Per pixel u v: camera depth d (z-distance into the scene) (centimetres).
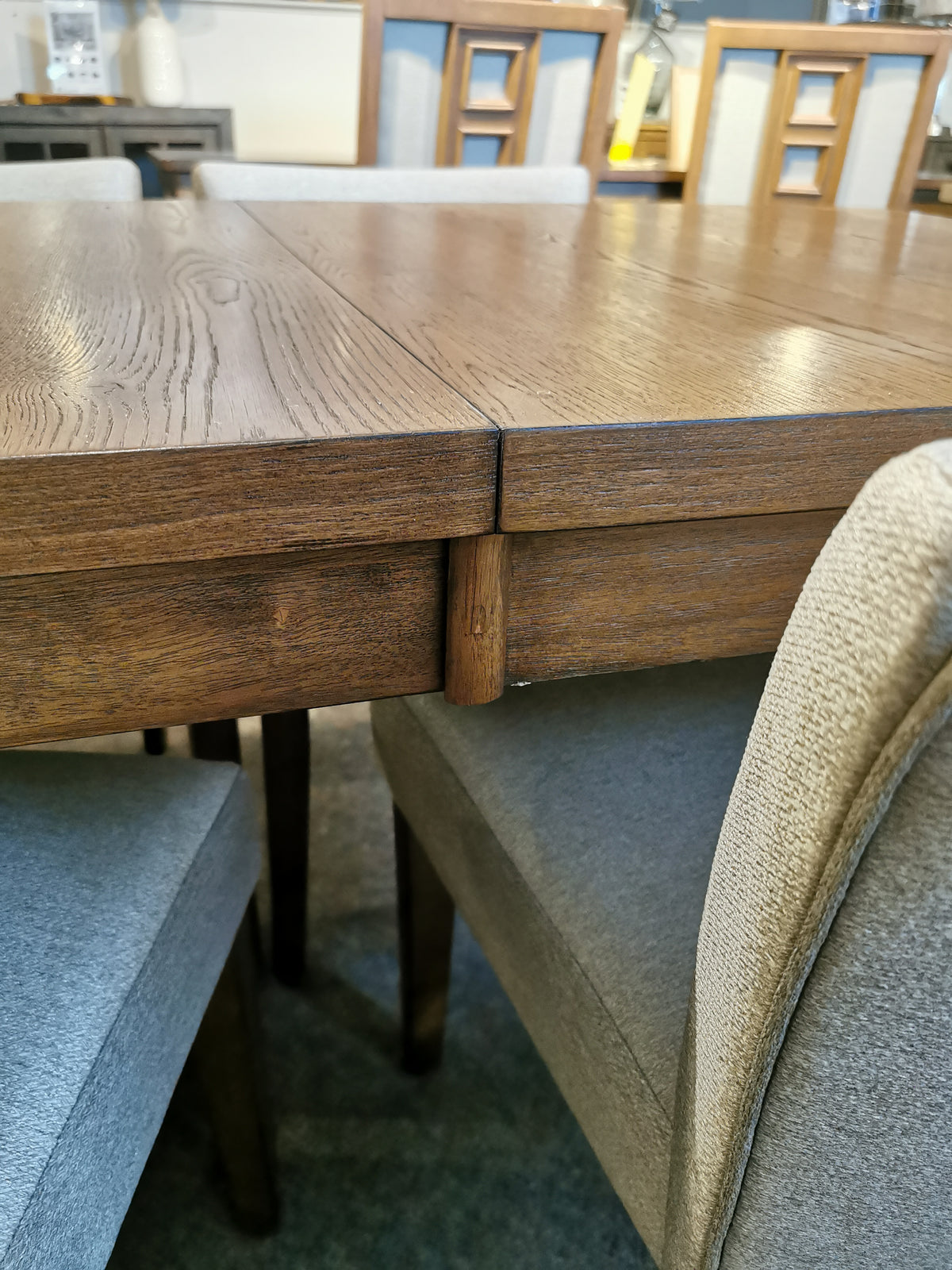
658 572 48
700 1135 39
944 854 26
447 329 62
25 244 86
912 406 48
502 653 46
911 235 115
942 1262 40
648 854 61
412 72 193
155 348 55
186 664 43
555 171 145
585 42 203
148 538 39
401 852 90
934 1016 30
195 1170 93
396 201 139
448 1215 89
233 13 303
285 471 39
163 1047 54
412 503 41
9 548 38
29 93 284
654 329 64
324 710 172
